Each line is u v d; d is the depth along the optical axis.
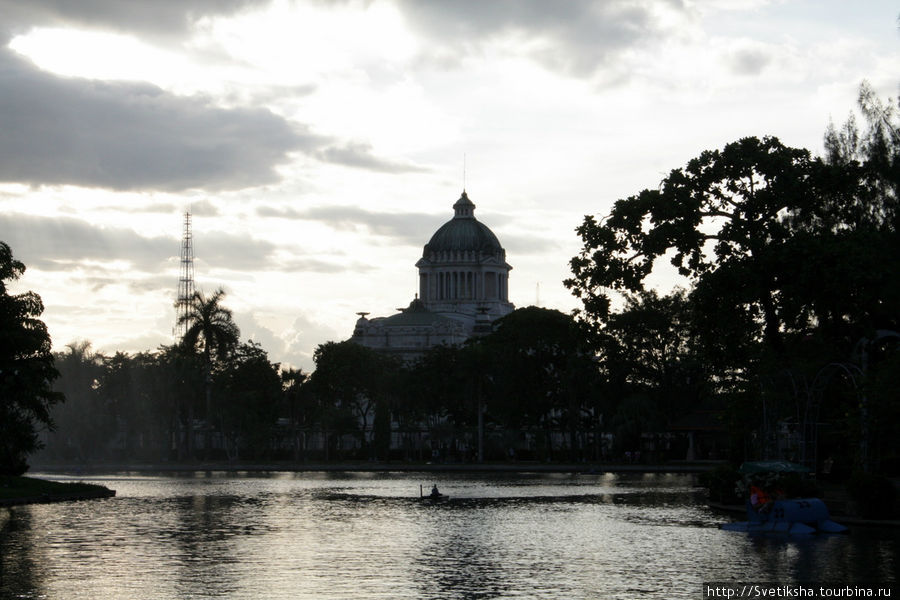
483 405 169.50
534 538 44.94
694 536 45.31
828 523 46.88
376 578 33.28
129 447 194.50
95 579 33.28
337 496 76.88
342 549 41.19
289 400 173.25
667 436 159.38
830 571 34.06
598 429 159.88
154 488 90.25
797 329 72.06
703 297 68.19
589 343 74.25
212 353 173.00
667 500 69.75
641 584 31.75
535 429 171.12
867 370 59.22
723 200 70.31
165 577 33.62
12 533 48.22
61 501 72.00
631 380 153.88
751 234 68.44
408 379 171.50
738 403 71.00
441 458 167.38
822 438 70.25
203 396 170.50
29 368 82.38
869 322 66.31
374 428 165.62
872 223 73.75
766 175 68.50
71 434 172.00
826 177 68.62
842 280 63.00
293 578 33.34
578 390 155.38
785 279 66.44
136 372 175.00
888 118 77.12
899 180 72.81
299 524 52.47
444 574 34.09
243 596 30.06
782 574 33.53
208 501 71.62
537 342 161.75
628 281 70.44
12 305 82.50
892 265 64.06
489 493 79.00
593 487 87.50
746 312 70.06
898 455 63.78
